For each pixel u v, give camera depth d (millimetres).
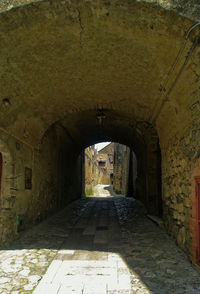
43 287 2637
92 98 5250
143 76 4039
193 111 3172
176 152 4051
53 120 5805
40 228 5445
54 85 4523
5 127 4176
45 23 3064
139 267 3152
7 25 2957
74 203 10820
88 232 5246
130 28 3100
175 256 3480
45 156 6516
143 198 8938
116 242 4402
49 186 6930
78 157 13047
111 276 2898
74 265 3270
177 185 3959
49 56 3725
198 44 2707
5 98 3945
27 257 3578
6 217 4152
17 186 4586
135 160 12148
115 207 9500
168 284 2654
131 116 6512
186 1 2629
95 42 3479
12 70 3680
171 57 3207
